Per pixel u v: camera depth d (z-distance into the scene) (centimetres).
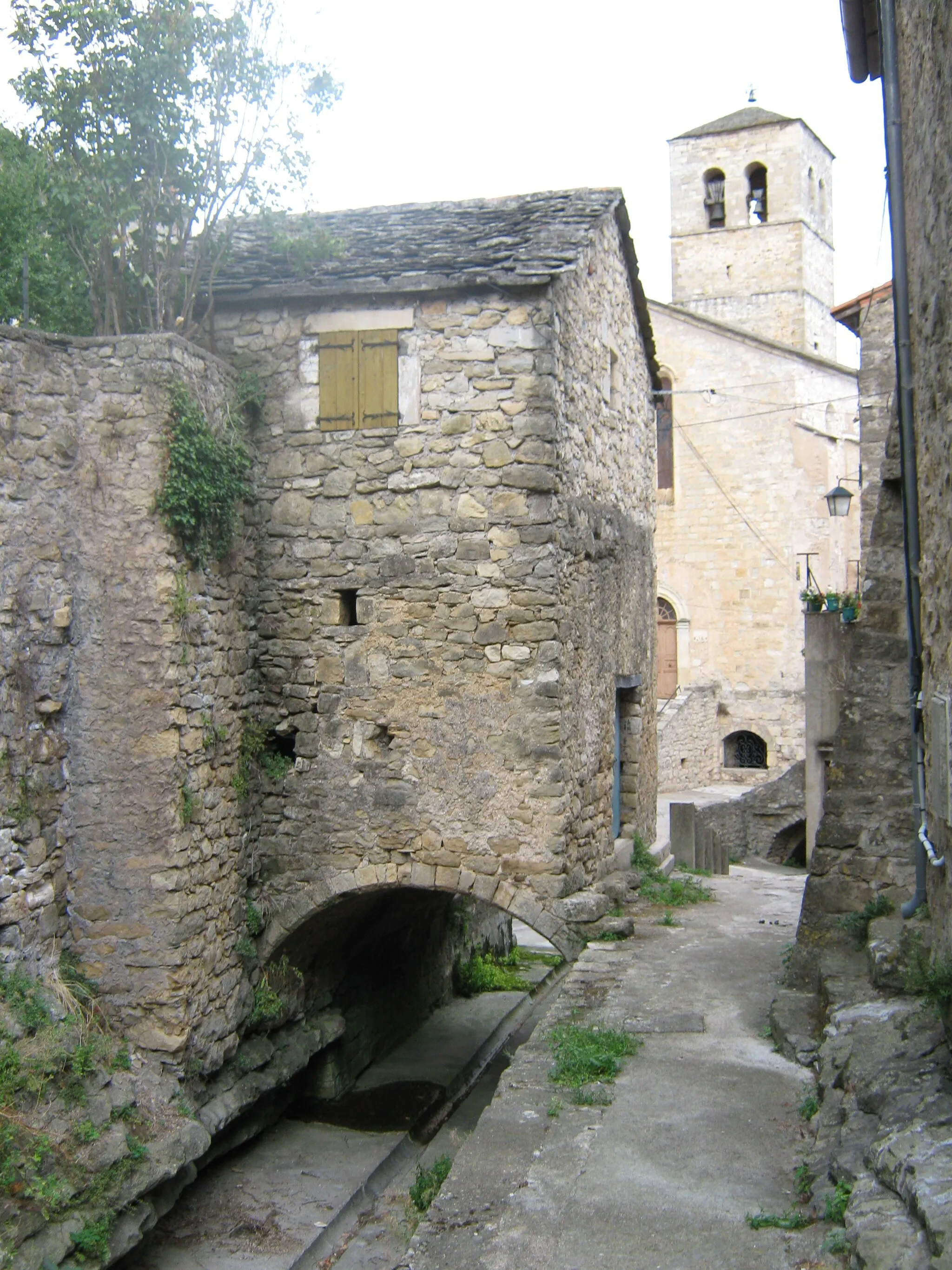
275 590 941
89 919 786
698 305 3028
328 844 929
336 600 933
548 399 895
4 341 739
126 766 784
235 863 888
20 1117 657
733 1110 629
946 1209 390
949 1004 536
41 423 766
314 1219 823
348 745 927
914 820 761
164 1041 779
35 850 752
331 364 935
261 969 925
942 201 550
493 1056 1194
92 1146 677
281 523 941
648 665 1312
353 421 930
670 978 866
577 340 988
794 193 2933
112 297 909
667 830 1617
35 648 760
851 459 2647
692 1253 484
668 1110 630
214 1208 836
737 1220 511
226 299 941
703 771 2503
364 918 1040
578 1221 516
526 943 1619
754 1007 801
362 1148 943
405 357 922
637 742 1238
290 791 936
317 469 936
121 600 785
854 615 1199
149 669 784
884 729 812
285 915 928
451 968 1355
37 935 752
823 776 1222
